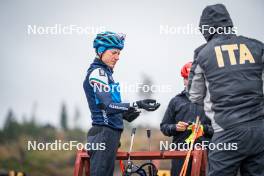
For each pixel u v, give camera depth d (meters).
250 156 18.48
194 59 19.38
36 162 67.44
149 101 20.91
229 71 18.64
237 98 18.42
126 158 20.78
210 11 19.38
